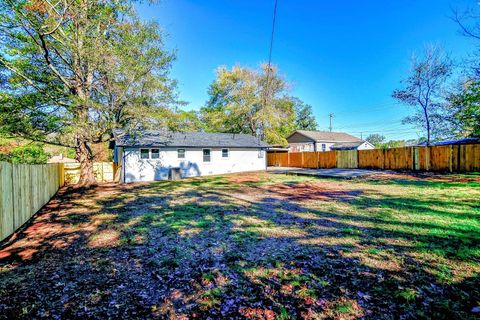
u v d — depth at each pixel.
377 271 3.02
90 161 13.28
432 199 7.09
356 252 3.60
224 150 20.08
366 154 19.39
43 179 7.70
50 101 10.35
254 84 26.81
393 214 5.62
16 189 4.93
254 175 17.33
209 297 2.58
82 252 3.90
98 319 2.25
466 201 6.66
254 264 3.32
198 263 3.41
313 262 3.32
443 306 2.31
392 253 3.52
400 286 2.67
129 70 10.64
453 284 2.68
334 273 3.01
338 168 20.92
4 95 9.34
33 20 8.62
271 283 2.83
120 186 13.03
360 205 6.70
